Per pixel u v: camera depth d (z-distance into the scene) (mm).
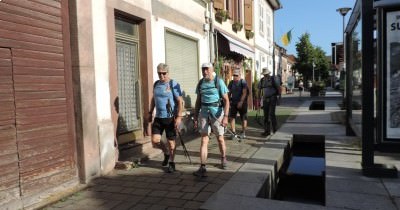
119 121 7301
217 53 13953
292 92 48344
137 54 8102
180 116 6609
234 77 9883
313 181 8578
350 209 4688
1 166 4574
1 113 4602
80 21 5812
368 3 5820
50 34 5402
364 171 6059
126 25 7734
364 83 5930
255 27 22328
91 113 6039
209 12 12883
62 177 5543
